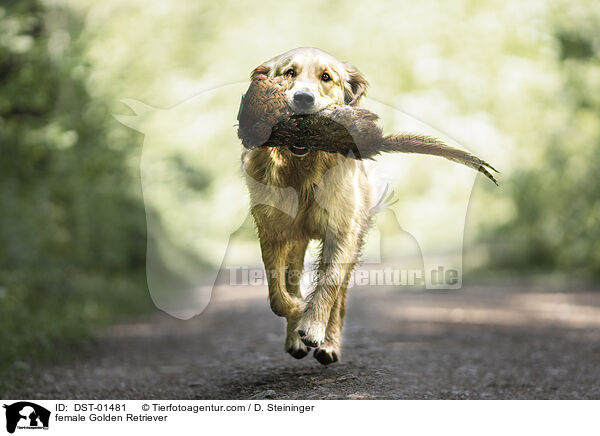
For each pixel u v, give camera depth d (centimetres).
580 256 1888
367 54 2052
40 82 1328
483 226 2005
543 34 2027
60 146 1325
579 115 1992
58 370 833
